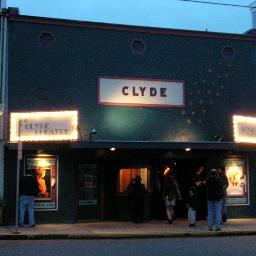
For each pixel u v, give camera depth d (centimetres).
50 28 1719
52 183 1667
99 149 1698
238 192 1869
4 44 1667
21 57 1686
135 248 1175
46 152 1669
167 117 1805
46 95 1691
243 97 1919
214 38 1903
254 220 1811
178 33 1848
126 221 1748
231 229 1535
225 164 1862
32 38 1700
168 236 1430
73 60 1730
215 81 1884
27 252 1099
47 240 1349
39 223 1642
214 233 1459
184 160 1883
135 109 1775
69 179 1683
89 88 1734
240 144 1870
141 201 1705
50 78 1702
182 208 1866
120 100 1761
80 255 1055
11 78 1667
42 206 1652
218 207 1508
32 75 1688
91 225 1634
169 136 1798
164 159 1822
